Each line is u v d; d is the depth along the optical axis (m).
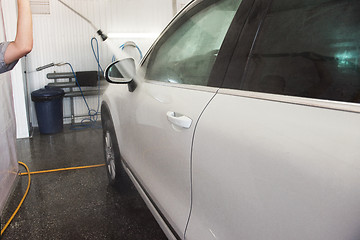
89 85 5.13
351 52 0.65
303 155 0.62
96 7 5.14
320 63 0.71
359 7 0.67
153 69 1.72
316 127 0.62
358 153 0.53
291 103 0.72
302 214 0.60
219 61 1.08
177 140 1.14
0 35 2.40
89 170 3.15
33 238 1.95
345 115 0.60
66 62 5.20
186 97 1.16
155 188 1.41
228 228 0.85
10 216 2.23
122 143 2.06
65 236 1.97
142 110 1.58
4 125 2.44
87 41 5.22
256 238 0.73
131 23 5.36
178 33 1.58
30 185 2.78
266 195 0.70
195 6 1.49
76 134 4.73
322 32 0.73
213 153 0.89
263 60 0.88
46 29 5.01
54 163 3.39
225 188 0.84
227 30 1.11
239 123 0.82
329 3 0.74
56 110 4.70
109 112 2.35
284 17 0.86
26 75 4.65
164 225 1.33
